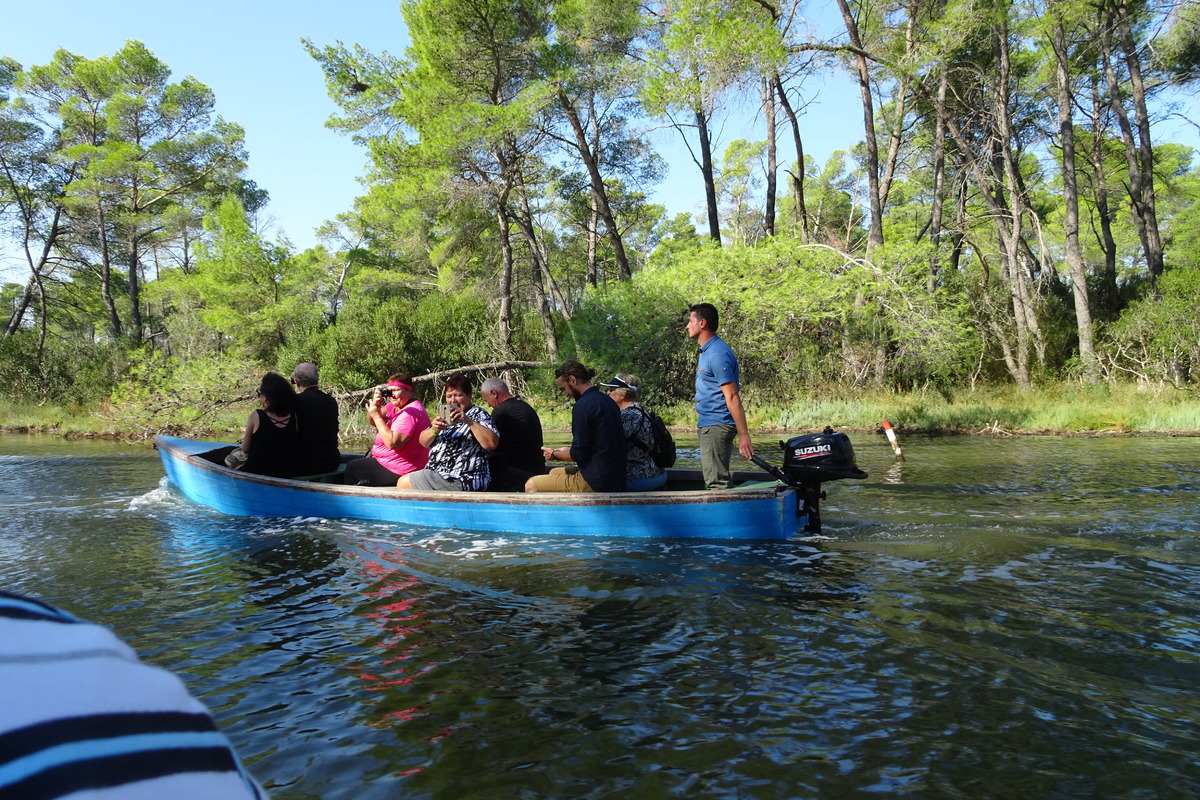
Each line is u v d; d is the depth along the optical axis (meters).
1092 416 15.57
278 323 27.12
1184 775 2.57
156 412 16.34
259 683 3.38
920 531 6.13
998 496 7.72
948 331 15.82
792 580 4.85
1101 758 2.69
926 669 3.46
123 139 32.44
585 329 17.14
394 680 3.40
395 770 2.65
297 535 6.28
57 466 11.39
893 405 17.36
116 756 0.43
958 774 2.59
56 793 0.39
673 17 17.62
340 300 35.78
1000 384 20.53
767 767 2.65
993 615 4.16
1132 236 37.84
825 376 19.16
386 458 7.60
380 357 20.52
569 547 5.76
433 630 4.04
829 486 8.46
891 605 4.34
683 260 17.19
